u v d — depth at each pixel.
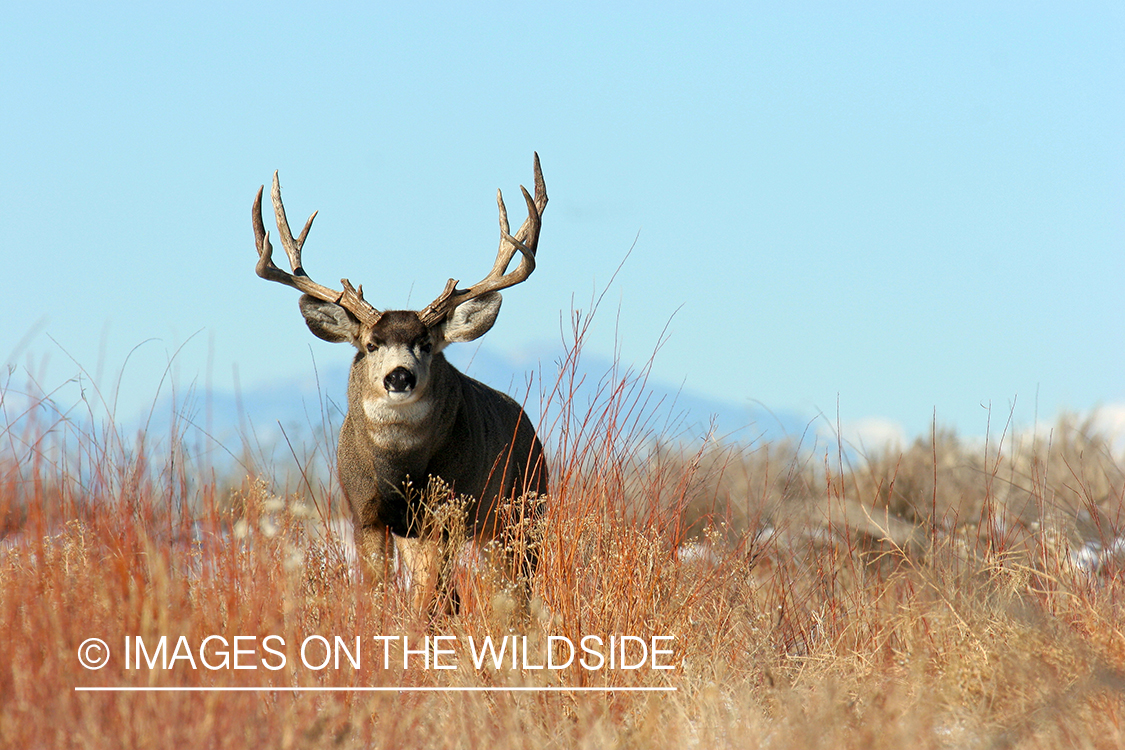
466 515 23.22
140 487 19.73
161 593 15.65
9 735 13.86
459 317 24.34
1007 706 16.53
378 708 15.99
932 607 20.41
